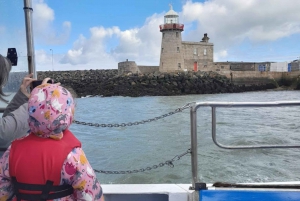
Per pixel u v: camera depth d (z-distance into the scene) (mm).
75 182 1721
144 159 11414
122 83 59531
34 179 1656
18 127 2037
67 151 1701
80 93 58219
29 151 1695
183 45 67875
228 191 2543
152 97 53812
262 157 10891
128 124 3609
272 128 17766
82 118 26328
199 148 12344
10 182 1792
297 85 69438
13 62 2926
